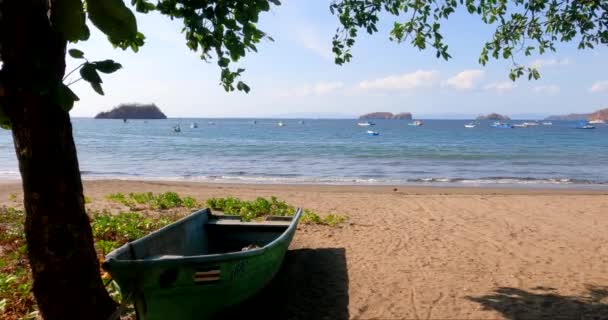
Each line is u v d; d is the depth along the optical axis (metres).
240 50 4.63
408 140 65.50
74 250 3.81
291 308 6.18
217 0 4.39
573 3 7.58
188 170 26.92
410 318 5.81
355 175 24.95
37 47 2.92
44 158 3.62
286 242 7.00
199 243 7.77
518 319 5.73
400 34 8.08
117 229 9.56
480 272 7.63
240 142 55.94
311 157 36.00
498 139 72.44
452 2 7.55
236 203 13.07
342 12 7.33
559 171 27.78
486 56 8.59
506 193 18.05
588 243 9.66
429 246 9.33
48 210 3.69
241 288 5.54
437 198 15.88
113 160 33.00
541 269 7.81
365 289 6.86
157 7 4.77
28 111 3.51
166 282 4.57
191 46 5.02
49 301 3.83
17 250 8.02
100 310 4.01
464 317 5.81
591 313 5.89
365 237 10.06
